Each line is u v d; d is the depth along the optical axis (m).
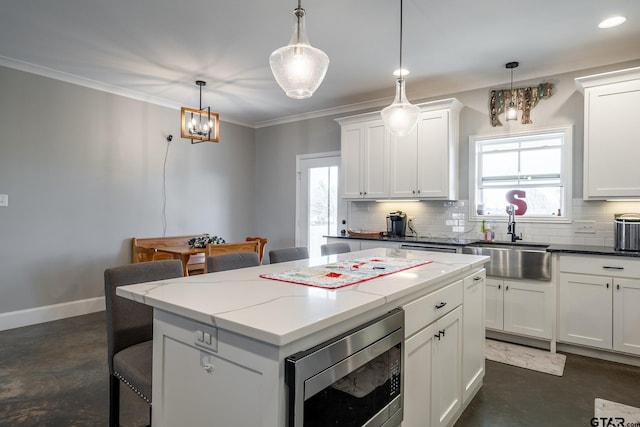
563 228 3.64
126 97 4.50
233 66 3.72
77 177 4.09
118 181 4.43
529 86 3.83
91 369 2.74
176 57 3.51
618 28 2.91
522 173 3.94
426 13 2.70
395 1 2.54
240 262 2.37
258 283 1.61
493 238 4.01
